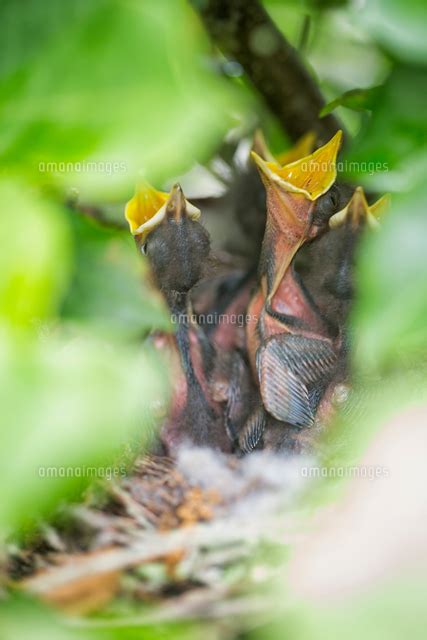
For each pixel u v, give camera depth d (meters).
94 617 0.19
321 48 0.40
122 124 0.11
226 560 0.30
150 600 0.27
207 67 0.29
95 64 0.11
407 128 0.19
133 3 0.11
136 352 0.15
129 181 0.12
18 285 0.12
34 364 0.11
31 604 0.14
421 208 0.13
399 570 0.10
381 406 0.12
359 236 0.33
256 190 0.43
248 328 0.39
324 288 0.35
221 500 0.34
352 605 0.10
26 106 0.12
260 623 0.14
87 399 0.11
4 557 0.28
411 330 0.13
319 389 0.36
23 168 0.12
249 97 0.35
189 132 0.11
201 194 0.45
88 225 0.16
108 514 0.32
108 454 0.11
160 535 0.32
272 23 0.33
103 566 0.29
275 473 0.35
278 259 0.37
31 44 0.12
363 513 0.10
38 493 0.10
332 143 0.34
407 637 0.10
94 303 0.15
